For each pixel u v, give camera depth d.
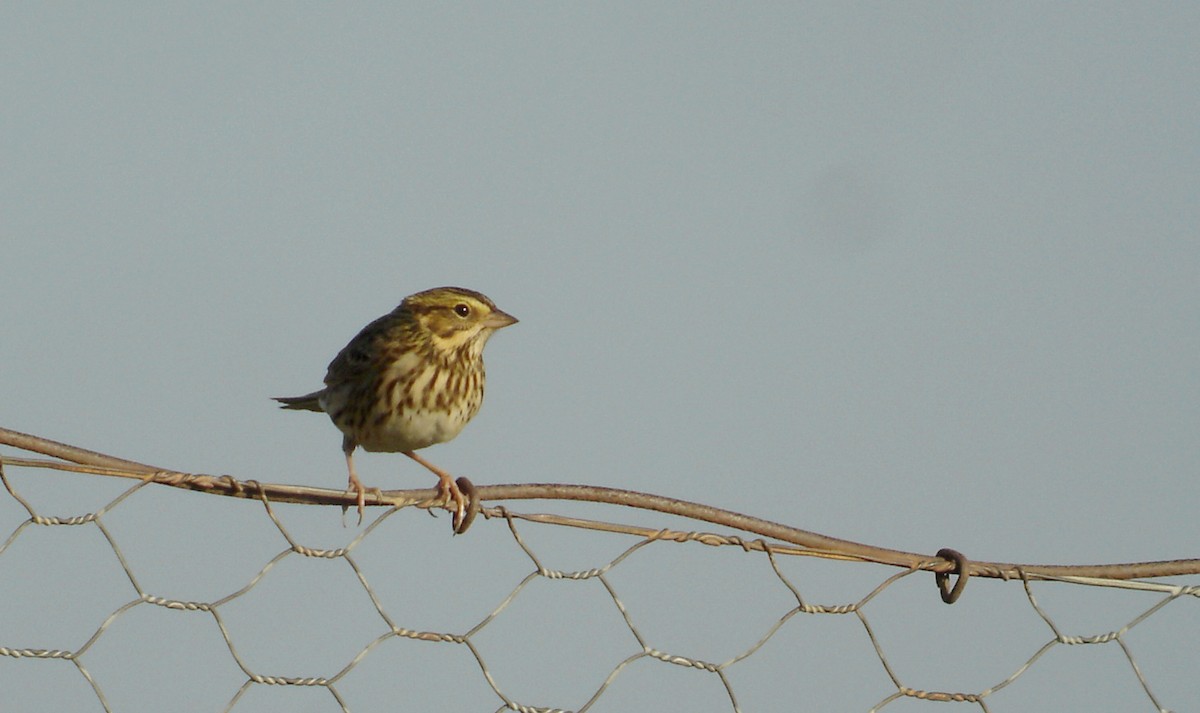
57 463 8.90
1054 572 11.55
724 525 10.68
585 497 10.48
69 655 8.63
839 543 10.95
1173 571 11.80
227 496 9.45
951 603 11.51
